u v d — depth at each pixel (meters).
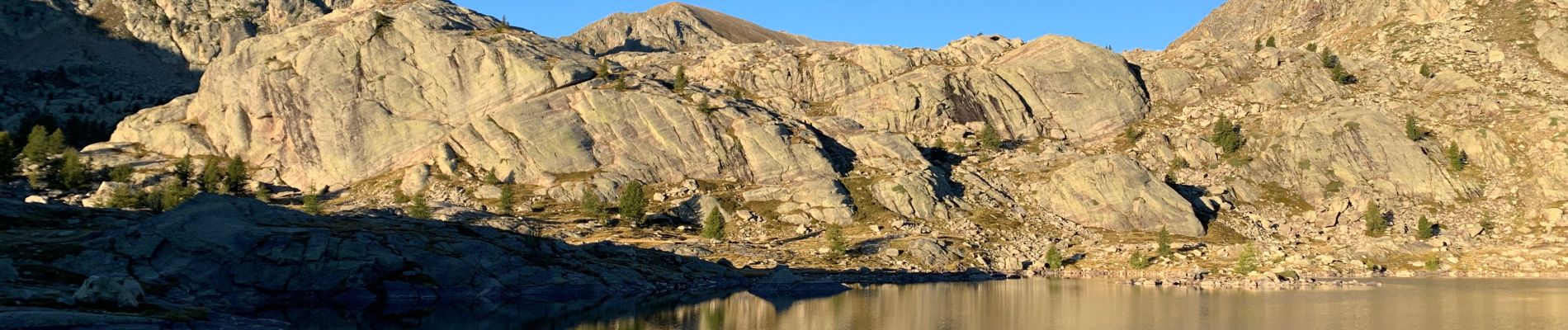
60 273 81.44
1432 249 164.12
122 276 83.62
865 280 140.38
